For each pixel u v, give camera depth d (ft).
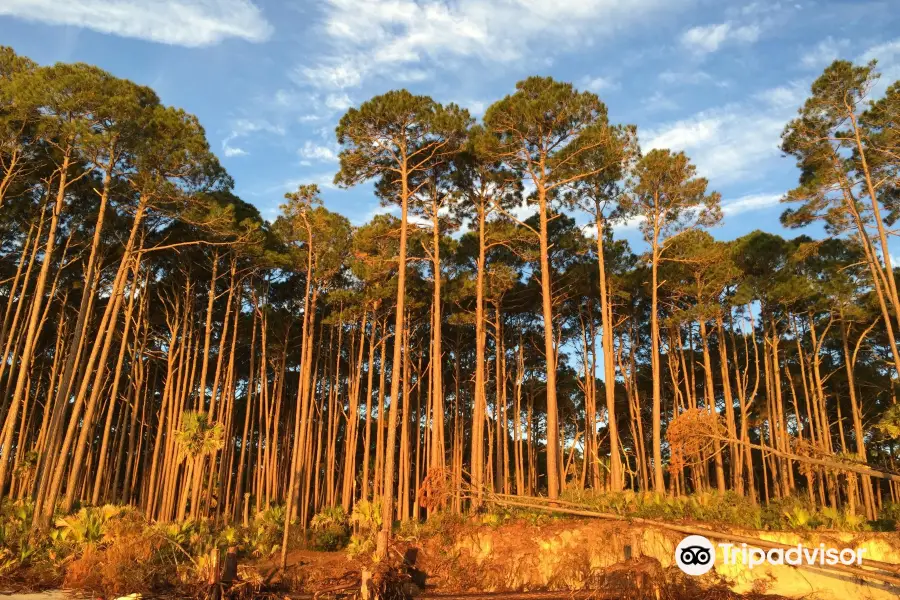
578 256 99.71
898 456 113.91
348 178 73.20
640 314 116.98
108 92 66.59
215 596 37.83
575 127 72.13
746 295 92.32
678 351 120.88
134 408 105.19
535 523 46.62
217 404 134.92
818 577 35.70
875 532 39.11
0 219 82.89
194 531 57.82
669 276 93.50
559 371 128.26
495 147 73.20
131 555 45.70
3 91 67.15
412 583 38.83
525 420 148.25
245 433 104.01
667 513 46.26
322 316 115.34
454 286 94.63
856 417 91.56
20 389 64.08
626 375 112.57
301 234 77.82
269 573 47.52
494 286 90.07
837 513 46.09
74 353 67.26
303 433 75.82
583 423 141.79
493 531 45.29
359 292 99.25
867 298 95.86
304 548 74.28
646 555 36.04
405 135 72.02
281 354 119.65
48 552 48.96
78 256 86.07
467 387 134.10
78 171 80.38
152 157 68.54
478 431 76.79
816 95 69.67
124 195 77.10
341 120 70.59
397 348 60.59
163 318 115.14
